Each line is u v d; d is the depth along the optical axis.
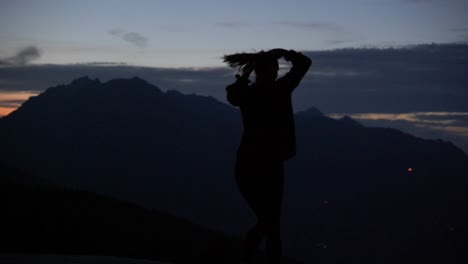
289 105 5.83
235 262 6.60
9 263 6.34
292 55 5.96
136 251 13.17
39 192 17.25
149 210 19.84
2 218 12.80
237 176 5.78
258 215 5.75
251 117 5.79
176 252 13.77
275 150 5.68
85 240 12.75
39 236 11.91
